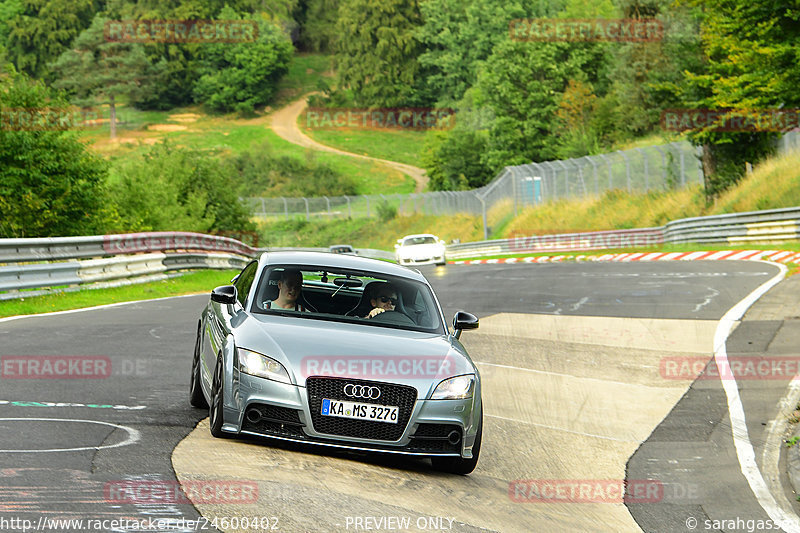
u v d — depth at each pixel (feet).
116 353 144.87
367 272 106.01
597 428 121.08
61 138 410.93
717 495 94.17
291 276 102.73
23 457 75.82
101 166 420.77
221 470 77.87
